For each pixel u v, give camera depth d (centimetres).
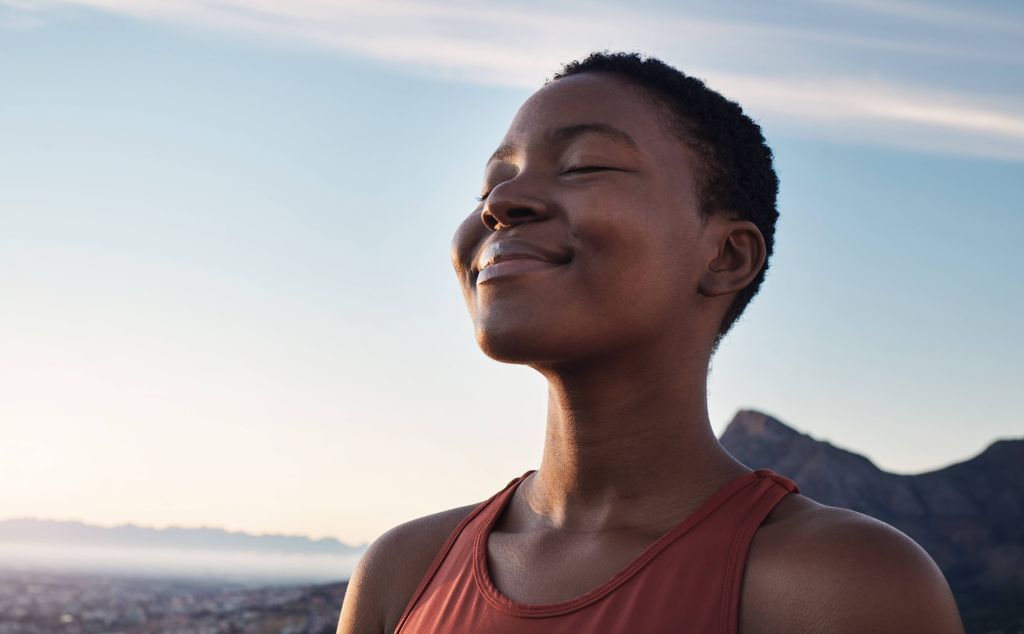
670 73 148
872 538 118
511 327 129
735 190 146
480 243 144
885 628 112
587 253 131
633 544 131
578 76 145
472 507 160
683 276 138
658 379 137
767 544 123
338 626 162
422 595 146
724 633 117
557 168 139
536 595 132
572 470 140
